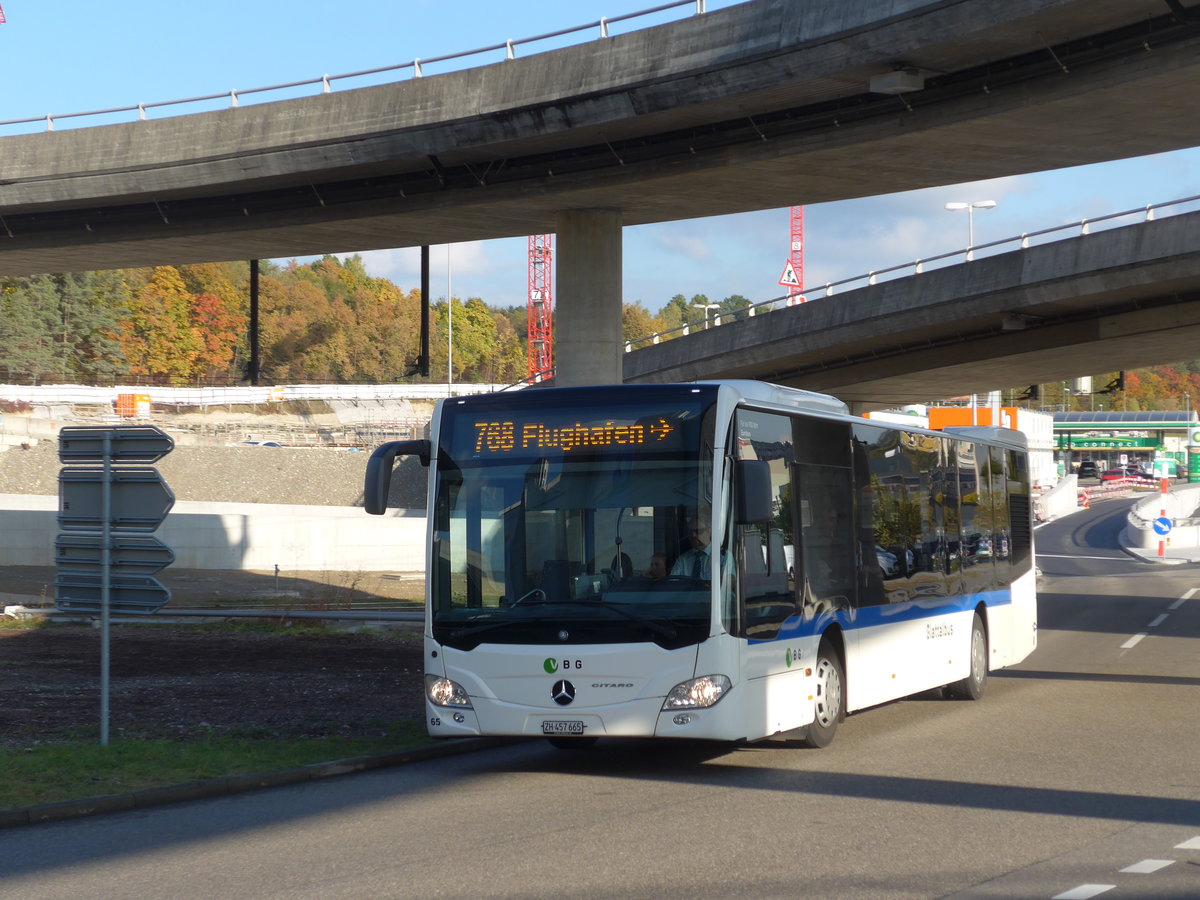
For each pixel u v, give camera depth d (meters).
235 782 10.41
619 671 10.48
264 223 36.59
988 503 17.27
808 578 11.98
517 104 30.41
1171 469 140.00
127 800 9.70
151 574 11.66
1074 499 102.25
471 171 33.38
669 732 10.40
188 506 52.00
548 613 10.68
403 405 119.75
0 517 39.19
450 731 10.84
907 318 40.22
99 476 11.81
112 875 7.50
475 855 7.85
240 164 34.28
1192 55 22.91
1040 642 24.47
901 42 24.58
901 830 8.48
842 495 12.89
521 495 10.98
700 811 9.23
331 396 116.38
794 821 8.80
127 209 38.09
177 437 90.50
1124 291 35.16
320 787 10.59
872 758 11.59
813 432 12.41
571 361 33.91
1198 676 18.78
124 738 12.32
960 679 15.66
